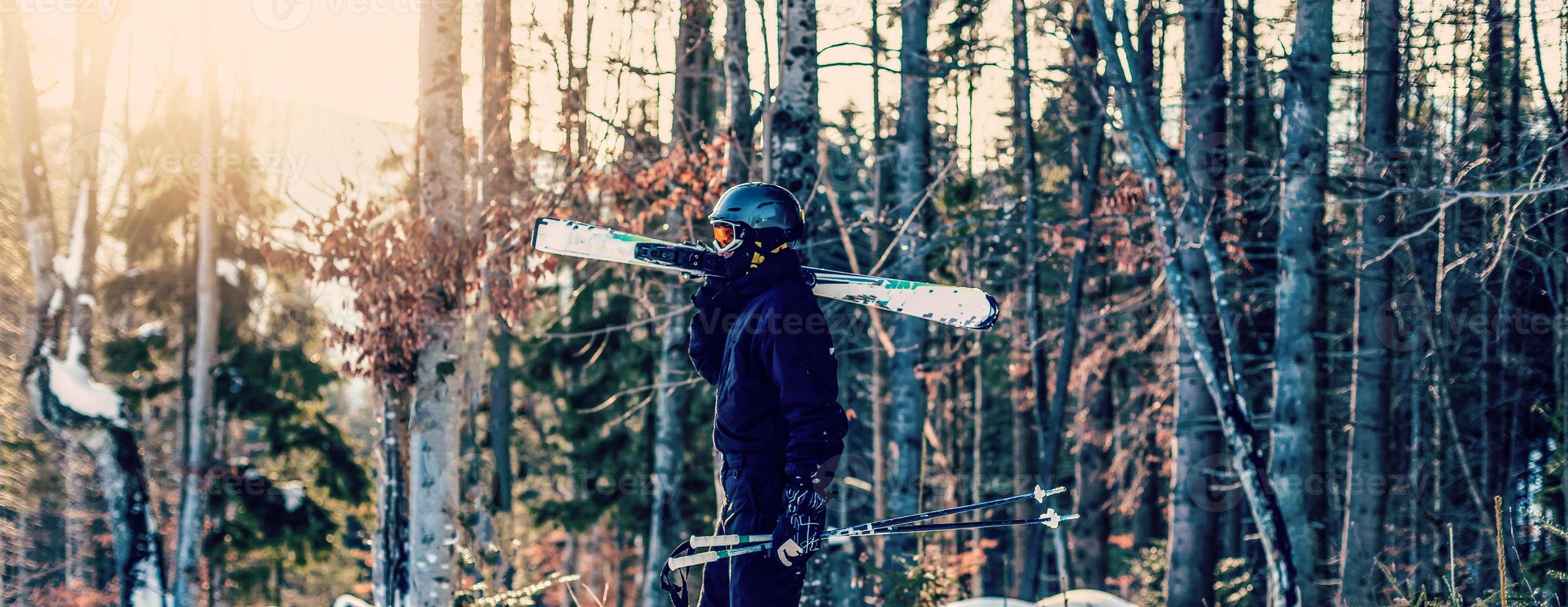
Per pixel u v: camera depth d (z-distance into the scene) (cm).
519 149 1177
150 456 1967
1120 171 1570
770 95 1011
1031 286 1531
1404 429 1709
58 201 1716
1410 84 1157
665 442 1667
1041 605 909
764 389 269
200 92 1394
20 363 1873
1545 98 978
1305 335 1016
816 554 1059
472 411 1259
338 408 2733
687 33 1323
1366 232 1113
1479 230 1122
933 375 1584
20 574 2128
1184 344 1302
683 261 277
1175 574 1305
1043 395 1541
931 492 1498
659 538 1656
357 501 1755
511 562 1972
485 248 1059
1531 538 1120
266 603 1781
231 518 1755
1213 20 1181
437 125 1007
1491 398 1418
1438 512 1430
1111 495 2003
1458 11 1107
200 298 1475
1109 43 821
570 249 277
